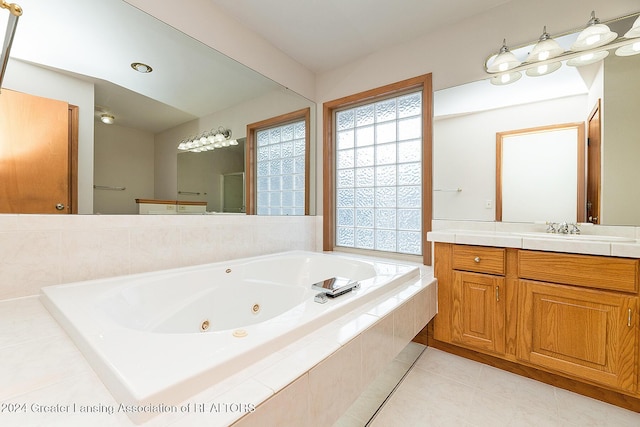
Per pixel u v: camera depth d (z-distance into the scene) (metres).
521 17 1.81
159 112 1.69
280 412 0.67
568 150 1.69
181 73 1.79
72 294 1.20
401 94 2.41
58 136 1.33
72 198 1.38
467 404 1.35
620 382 1.24
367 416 1.25
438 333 1.80
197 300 1.61
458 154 2.05
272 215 2.41
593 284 1.30
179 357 0.71
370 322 1.06
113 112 1.52
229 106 2.07
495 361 1.67
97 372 0.71
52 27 1.31
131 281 1.41
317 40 2.29
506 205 1.88
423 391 1.45
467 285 1.68
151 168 1.67
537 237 1.56
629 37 1.53
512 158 1.86
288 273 2.14
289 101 2.54
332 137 2.80
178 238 1.79
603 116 1.59
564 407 1.32
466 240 1.67
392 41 2.29
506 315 1.55
